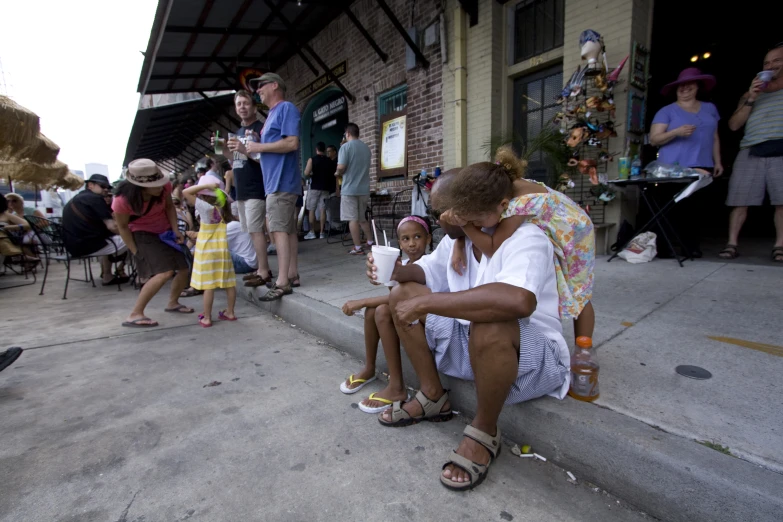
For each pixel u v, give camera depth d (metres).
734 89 6.19
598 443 1.44
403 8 6.27
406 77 6.40
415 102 6.30
